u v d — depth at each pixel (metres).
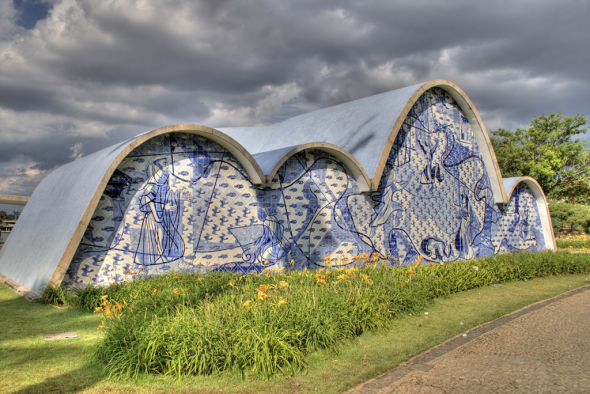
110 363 5.44
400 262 14.97
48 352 6.18
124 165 10.73
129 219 10.70
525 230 20.61
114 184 10.59
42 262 10.82
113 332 5.85
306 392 5.02
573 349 6.58
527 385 5.21
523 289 11.98
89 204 9.88
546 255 16.27
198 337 5.64
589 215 38.72
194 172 11.61
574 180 37.59
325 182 13.57
